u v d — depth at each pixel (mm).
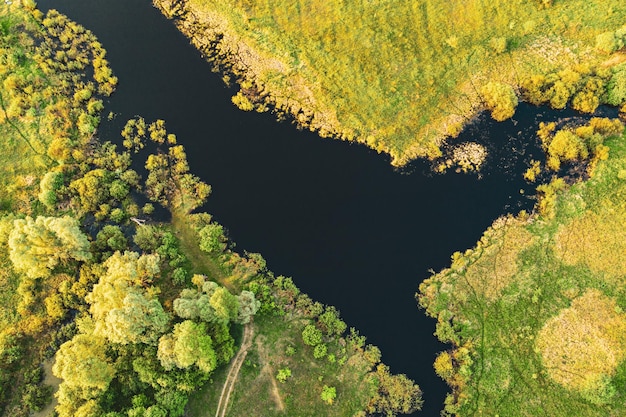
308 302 79688
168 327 71562
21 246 74188
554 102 90312
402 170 88688
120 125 93125
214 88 96125
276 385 74625
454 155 89188
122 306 69812
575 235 81562
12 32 99500
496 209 85438
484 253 82000
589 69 91750
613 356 73250
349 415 73688
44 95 93938
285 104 93562
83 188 83938
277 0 100500
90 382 66688
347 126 91312
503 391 73625
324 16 98625
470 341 76875
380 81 93500
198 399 73375
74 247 76750
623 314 75688
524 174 87375
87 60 98750
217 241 82938
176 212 85500
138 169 89000
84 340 70000
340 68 94688
